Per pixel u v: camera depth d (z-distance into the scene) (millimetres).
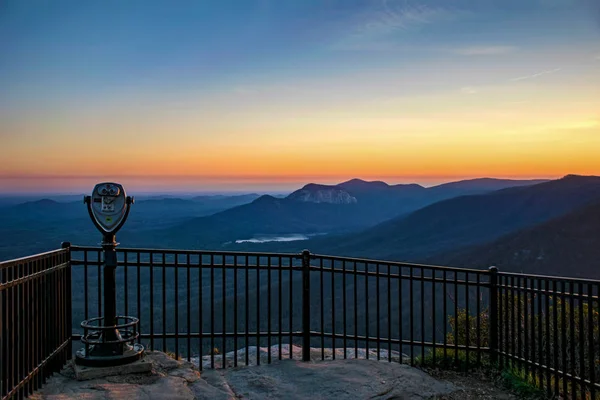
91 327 4949
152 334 5516
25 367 4172
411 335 5852
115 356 4922
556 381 4914
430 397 5023
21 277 4086
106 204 5105
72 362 5078
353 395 4867
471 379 5625
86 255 5336
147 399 4379
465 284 5930
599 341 5582
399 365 5723
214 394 4723
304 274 5824
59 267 4961
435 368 5895
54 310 4895
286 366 5566
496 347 5891
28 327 4223
